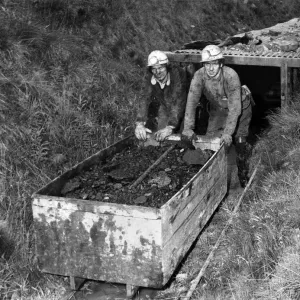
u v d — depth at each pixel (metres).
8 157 5.95
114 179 5.69
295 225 5.11
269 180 6.21
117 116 7.49
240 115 6.69
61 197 4.77
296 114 7.29
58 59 7.45
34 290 5.11
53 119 6.72
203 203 5.48
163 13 9.86
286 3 13.02
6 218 5.47
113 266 4.77
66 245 4.85
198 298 4.68
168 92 6.50
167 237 4.66
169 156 6.26
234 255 5.09
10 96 6.53
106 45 8.41
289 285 4.40
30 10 7.91
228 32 10.93
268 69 8.55
